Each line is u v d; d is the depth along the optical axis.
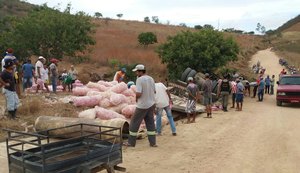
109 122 9.77
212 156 8.60
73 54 27.27
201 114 16.28
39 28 25.08
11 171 5.98
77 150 6.44
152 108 9.25
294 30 169.50
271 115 15.98
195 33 26.84
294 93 19.17
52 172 5.45
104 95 13.28
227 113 16.59
